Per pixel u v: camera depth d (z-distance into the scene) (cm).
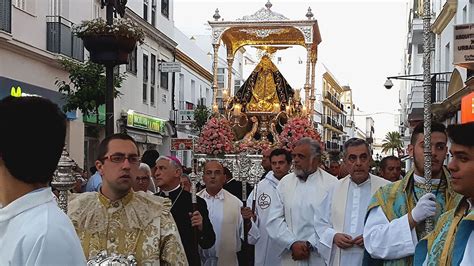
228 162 1193
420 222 400
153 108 2572
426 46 407
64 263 197
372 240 414
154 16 2600
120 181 353
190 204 562
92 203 361
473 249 275
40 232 194
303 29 1473
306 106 1455
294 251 596
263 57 1488
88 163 1962
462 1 1689
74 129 1783
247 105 1444
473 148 283
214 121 1215
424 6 412
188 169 1177
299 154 614
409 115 2797
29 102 207
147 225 358
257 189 689
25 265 191
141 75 2403
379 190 437
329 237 526
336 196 540
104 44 650
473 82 1333
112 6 660
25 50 1541
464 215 296
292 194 619
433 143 409
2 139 202
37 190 208
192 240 549
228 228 672
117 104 2131
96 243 352
